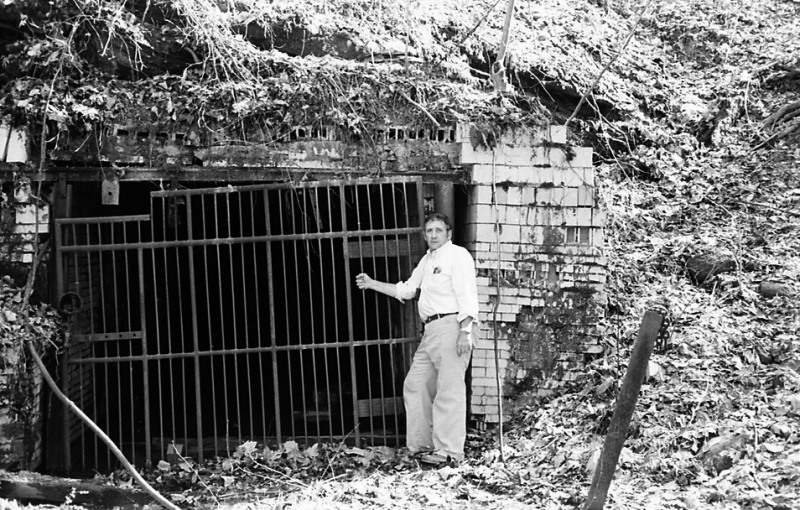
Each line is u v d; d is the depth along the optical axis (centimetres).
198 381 632
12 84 634
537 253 660
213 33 677
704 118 891
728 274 710
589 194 662
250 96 649
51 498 528
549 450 574
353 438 658
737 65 989
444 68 727
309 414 764
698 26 1040
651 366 600
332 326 921
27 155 612
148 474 608
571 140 775
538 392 657
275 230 933
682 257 733
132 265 843
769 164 834
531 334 659
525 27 866
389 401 650
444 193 666
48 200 629
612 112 841
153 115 638
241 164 646
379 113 664
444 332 595
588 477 516
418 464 598
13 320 587
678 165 841
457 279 592
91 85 647
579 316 661
